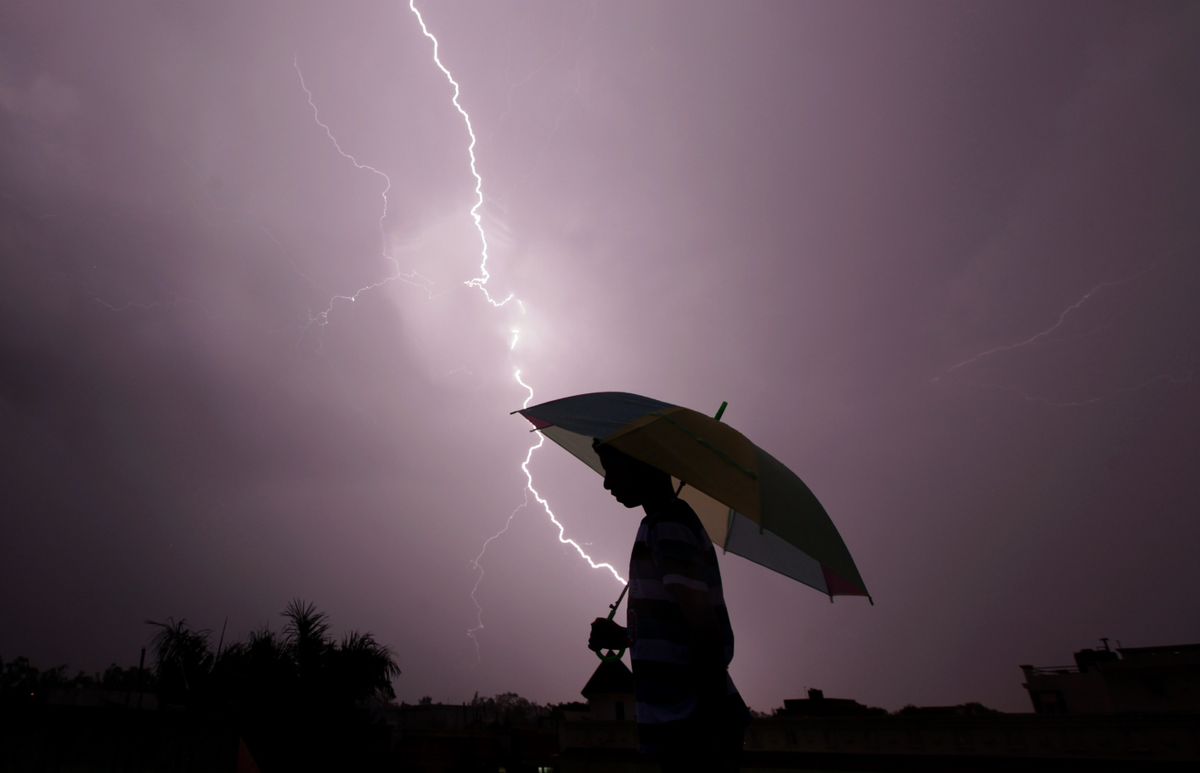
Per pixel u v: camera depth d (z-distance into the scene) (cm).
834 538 179
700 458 154
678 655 134
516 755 2236
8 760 407
